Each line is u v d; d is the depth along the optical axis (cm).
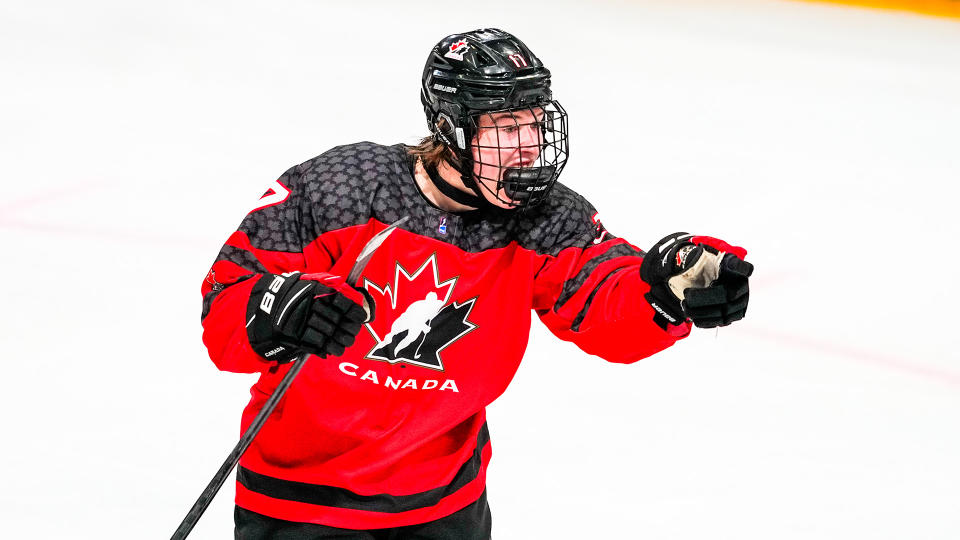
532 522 1030
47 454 1081
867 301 1623
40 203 1791
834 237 1912
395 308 680
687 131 2503
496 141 654
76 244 1620
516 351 709
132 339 1341
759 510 1063
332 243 665
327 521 698
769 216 1998
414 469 710
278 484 703
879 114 2781
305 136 2234
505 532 1011
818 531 1032
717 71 3066
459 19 3400
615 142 2373
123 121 2264
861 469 1148
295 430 695
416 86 2633
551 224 698
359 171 672
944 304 1623
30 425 1133
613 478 1112
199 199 1850
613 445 1177
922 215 2066
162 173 1970
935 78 3145
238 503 728
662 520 1041
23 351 1295
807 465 1151
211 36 3009
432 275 682
